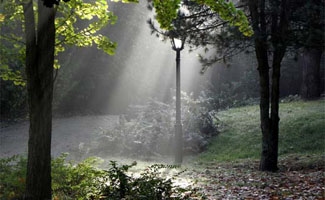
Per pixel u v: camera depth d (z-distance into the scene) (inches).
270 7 381.1
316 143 495.8
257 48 391.2
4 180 213.9
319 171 350.0
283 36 366.6
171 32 412.5
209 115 639.8
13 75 228.4
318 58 783.7
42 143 177.3
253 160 473.4
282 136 547.2
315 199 242.8
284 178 331.3
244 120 677.9
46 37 175.9
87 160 260.8
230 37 402.6
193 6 408.8
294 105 733.9
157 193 187.6
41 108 176.7
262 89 398.6
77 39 232.1
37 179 176.4
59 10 220.4
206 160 502.9
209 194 269.9
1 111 767.1
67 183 229.9
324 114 597.0
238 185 308.7
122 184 190.1
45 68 176.4
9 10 207.5
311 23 366.6
